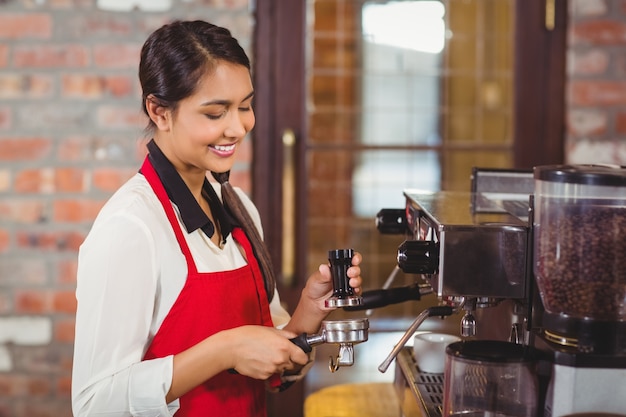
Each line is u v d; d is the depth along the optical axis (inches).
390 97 125.8
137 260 58.5
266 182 125.4
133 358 58.1
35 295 120.7
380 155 126.4
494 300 56.8
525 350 53.1
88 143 119.7
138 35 119.0
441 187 127.4
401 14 124.8
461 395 52.1
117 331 57.5
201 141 60.0
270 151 125.3
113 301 57.4
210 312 61.7
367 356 125.5
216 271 63.6
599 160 125.3
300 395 126.0
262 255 69.2
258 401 67.0
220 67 59.2
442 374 71.1
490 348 53.4
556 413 50.3
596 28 123.8
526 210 67.9
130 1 118.6
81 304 58.2
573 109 124.7
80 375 58.1
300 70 124.6
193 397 62.4
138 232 58.9
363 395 82.1
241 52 61.2
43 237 120.3
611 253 49.6
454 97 126.2
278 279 125.7
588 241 49.8
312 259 126.7
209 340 57.7
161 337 60.9
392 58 125.3
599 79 124.4
